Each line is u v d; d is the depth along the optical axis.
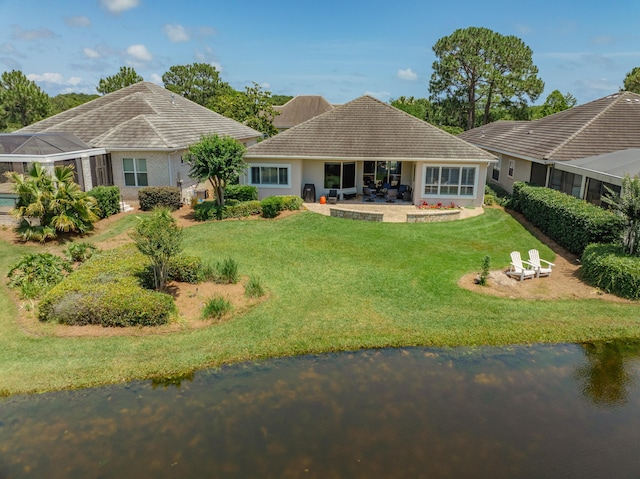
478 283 14.08
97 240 18.66
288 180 26.20
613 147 23.70
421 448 7.52
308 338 10.84
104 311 11.02
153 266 12.96
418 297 13.07
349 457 7.32
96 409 8.48
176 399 8.78
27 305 12.02
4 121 42.16
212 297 12.84
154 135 25.19
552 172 24.39
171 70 77.62
